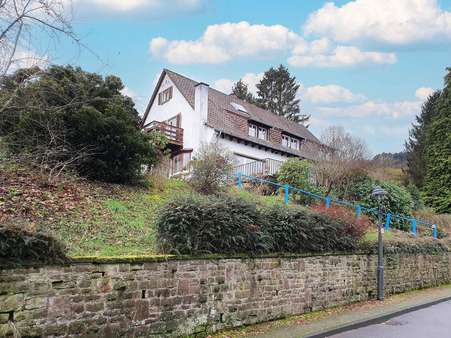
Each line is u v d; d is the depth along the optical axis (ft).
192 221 23.98
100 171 39.29
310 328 26.13
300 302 30.73
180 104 89.51
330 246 34.81
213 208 24.99
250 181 60.80
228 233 25.64
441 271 54.85
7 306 16.02
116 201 35.19
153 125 83.82
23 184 32.09
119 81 45.96
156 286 21.18
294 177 60.49
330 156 71.82
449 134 100.78
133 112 44.57
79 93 38.04
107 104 40.57
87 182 38.11
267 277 28.09
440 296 43.21
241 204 27.73
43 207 29.27
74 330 17.80
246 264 26.61
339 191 66.49
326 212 36.68
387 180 78.89
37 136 35.68
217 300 24.36
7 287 16.10
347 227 37.55
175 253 22.81
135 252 24.72
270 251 28.91
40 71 30.96
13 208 27.61
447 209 97.04
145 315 20.51
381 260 39.27
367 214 62.54
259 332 24.75
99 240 26.68
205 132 81.76
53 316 17.22
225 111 91.97
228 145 85.30
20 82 30.12
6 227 16.31
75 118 36.45
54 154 35.60
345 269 36.17
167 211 23.71
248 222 27.04
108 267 19.30
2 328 15.81
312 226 32.83
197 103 83.25
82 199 33.30
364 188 66.08
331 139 81.97
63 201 31.53
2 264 16.02
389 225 62.13
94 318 18.53
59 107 34.01
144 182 43.19
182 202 24.40
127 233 29.12
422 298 41.34
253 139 91.35
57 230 26.53
